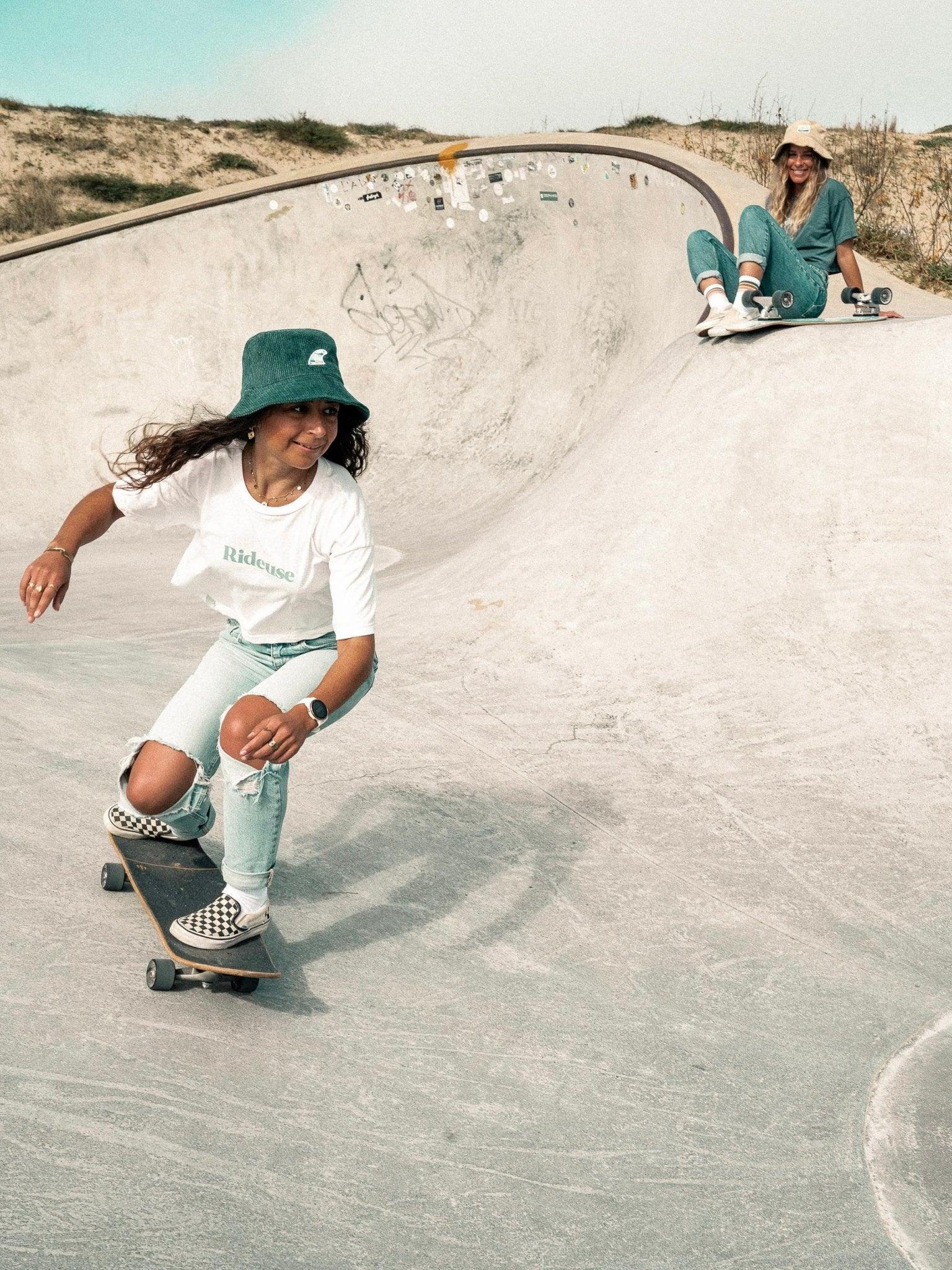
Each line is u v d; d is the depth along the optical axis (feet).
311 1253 6.10
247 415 7.46
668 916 11.17
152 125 91.86
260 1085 7.63
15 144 85.30
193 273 48.75
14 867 10.09
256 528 7.98
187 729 8.66
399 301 47.34
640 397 23.13
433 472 43.96
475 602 20.10
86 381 48.21
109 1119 6.96
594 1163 7.32
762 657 16.78
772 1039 9.18
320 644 8.68
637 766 14.73
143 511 8.23
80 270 48.83
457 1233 6.47
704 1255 6.54
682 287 36.40
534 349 44.62
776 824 13.29
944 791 13.99
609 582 18.99
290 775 13.61
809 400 19.53
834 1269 6.49
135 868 9.20
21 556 42.91
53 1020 7.93
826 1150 7.73
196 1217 6.22
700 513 19.06
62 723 14.06
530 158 44.19
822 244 21.77
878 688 15.89
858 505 18.31
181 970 8.61
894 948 10.87
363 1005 8.93
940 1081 8.65
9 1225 5.84
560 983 9.71
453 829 12.64
